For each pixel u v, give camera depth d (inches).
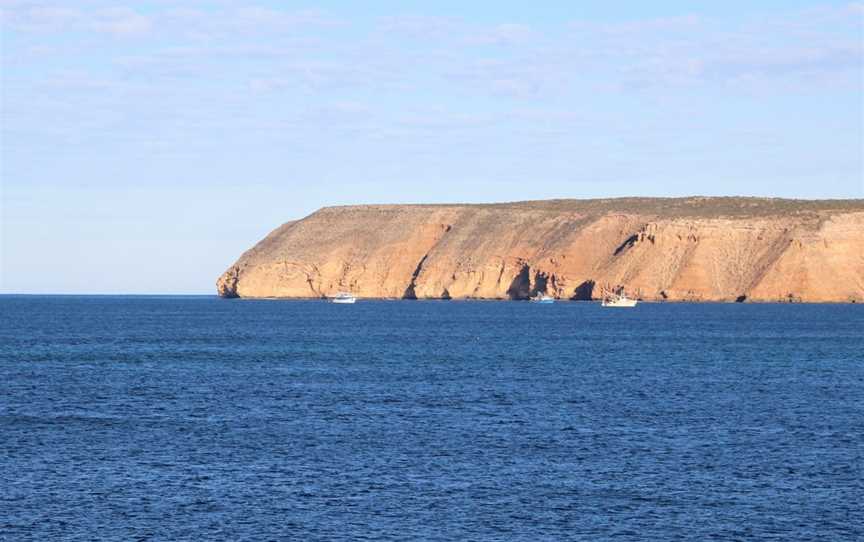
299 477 2770.7
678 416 3882.9
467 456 3061.0
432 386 4918.8
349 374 5551.2
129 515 2400.3
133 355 6958.7
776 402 4315.9
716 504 2508.6
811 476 2797.7
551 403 4259.4
